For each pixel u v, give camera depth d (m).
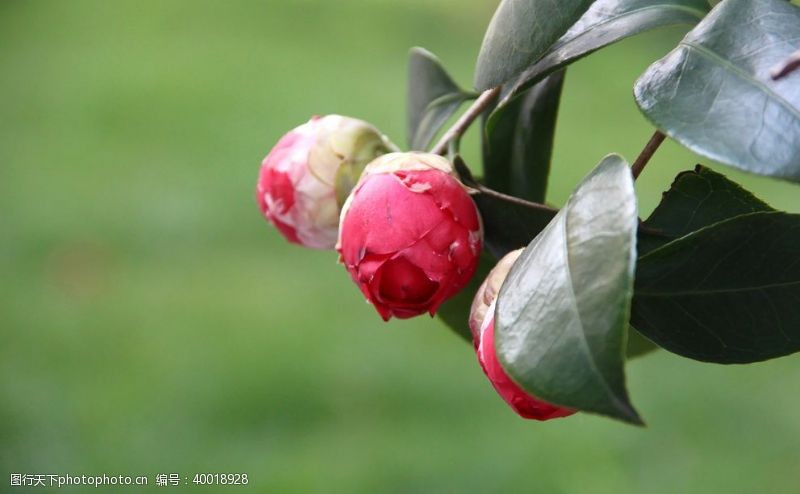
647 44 9.18
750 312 1.11
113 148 8.93
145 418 5.49
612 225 0.88
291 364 5.81
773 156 0.93
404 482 4.89
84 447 5.29
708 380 5.28
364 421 5.37
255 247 7.18
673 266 1.10
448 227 1.16
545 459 4.95
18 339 6.24
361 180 1.19
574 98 8.55
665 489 4.71
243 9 13.06
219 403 5.56
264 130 9.12
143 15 13.15
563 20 1.11
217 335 6.15
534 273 0.91
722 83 0.99
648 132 7.77
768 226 1.06
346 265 1.19
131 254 7.15
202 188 8.03
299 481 4.91
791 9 1.02
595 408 0.82
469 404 5.42
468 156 6.03
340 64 10.70
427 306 1.17
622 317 0.83
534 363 0.86
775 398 5.14
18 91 10.62
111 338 6.19
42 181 8.32
